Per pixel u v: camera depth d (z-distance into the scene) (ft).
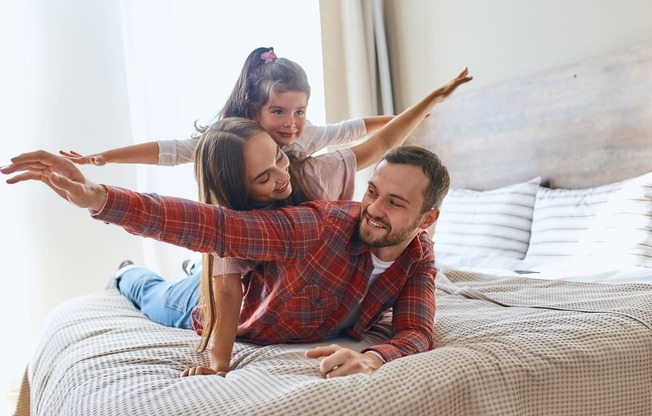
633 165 7.51
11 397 9.08
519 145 9.05
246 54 11.00
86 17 10.04
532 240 7.97
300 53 11.47
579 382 3.60
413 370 3.22
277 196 4.24
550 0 8.80
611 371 3.71
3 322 9.35
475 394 3.27
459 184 10.18
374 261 4.24
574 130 8.24
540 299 5.16
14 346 9.43
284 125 5.38
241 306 4.47
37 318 9.70
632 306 4.40
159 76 10.21
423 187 3.87
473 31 10.09
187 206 3.50
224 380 3.36
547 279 5.82
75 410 3.23
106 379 3.58
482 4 9.89
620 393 3.73
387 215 3.85
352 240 4.11
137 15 10.12
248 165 3.97
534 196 8.43
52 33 9.82
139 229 3.33
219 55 10.80
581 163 8.17
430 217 4.16
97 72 10.10
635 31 7.72
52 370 4.52
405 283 4.36
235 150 3.94
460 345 3.81
